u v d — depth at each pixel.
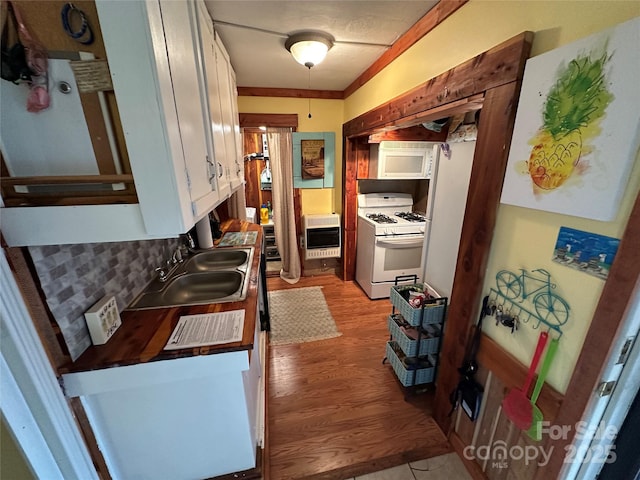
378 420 1.68
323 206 3.58
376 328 2.60
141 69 0.64
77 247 0.94
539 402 1.01
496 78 1.05
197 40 1.05
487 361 1.26
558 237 0.91
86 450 0.97
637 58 0.66
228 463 1.27
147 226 0.76
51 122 0.71
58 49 0.66
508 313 1.14
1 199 0.70
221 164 1.45
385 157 2.94
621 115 0.70
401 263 3.04
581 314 0.86
